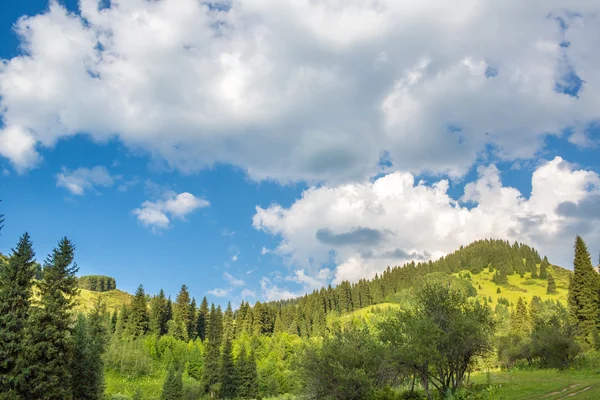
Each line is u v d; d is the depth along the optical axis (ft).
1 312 147.23
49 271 169.17
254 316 653.71
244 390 321.52
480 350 130.21
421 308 141.90
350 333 150.71
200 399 313.73
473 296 639.35
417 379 153.69
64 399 154.30
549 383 136.36
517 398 110.32
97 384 207.00
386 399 127.03
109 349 354.33
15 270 151.74
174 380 277.64
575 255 290.97
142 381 338.75
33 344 149.89
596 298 267.59
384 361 133.18
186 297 574.97
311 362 142.41
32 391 143.84
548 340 202.59
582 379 144.15
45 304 162.09
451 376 131.95
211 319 503.20
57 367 153.28
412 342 126.21
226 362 327.26
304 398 144.05
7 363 143.13
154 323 481.46
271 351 462.60
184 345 436.76
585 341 256.93
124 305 481.87
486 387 136.46
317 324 643.04
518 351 249.14
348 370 132.87
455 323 127.44
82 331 199.93
